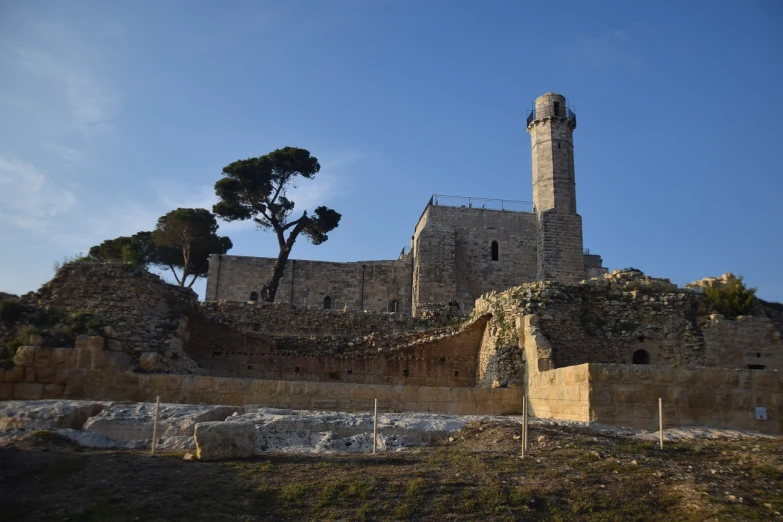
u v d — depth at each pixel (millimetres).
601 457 15977
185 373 28172
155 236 66250
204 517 12359
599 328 32375
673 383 21141
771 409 21297
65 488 13492
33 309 28531
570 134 68188
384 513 12719
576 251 63938
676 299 33594
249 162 63688
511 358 29703
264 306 43812
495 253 65125
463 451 16500
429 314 44375
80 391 24688
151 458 15531
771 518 12781
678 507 13297
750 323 33125
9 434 17266
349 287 65062
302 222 64188
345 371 36219
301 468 14938
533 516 12812
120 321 28828
